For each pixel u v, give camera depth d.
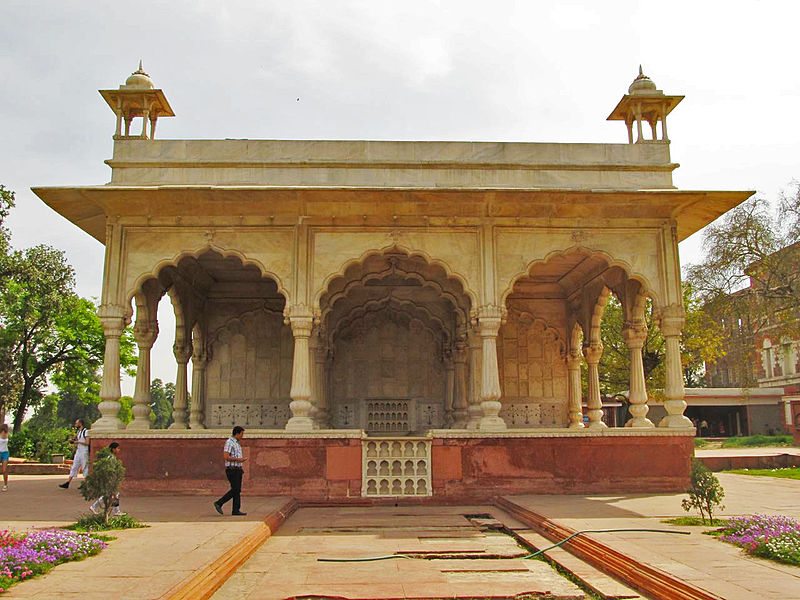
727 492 8.72
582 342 12.27
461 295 11.09
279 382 12.09
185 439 8.39
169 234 8.84
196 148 8.98
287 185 8.79
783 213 15.97
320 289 8.74
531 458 8.44
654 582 3.90
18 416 24.62
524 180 8.97
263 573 4.60
